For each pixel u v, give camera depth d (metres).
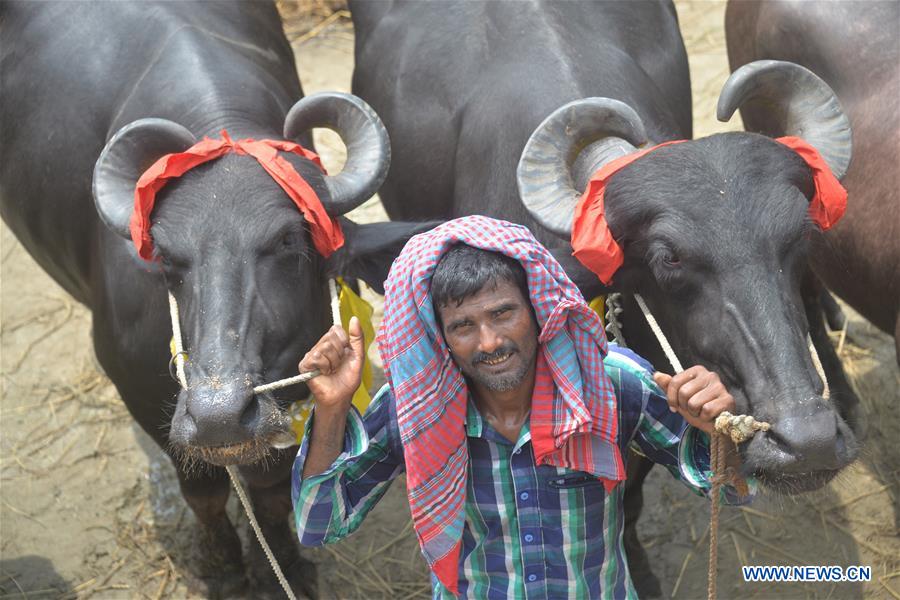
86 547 6.28
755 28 6.38
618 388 3.47
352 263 4.79
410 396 3.29
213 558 6.02
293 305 4.49
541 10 5.83
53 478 6.68
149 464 6.72
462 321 3.20
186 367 4.28
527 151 4.43
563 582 3.56
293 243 4.49
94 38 5.83
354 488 3.58
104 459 6.77
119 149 4.67
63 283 6.38
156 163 4.50
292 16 10.48
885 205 5.45
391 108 6.30
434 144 5.96
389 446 3.55
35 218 5.98
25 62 6.02
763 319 3.79
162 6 5.87
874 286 5.63
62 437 6.93
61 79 5.80
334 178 4.70
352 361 3.41
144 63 5.66
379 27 6.68
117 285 5.19
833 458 3.53
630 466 5.07
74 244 5.80
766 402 3.68
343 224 4.81
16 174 6.01
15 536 6.35
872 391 6.72
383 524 6.30
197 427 4.05
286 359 4.47
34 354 7.48
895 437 6.46
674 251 3.94
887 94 5.59
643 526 6.16
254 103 5.41
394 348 3.28
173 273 4.44
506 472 3.48
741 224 3.90
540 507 3.48
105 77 5.70
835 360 6.61
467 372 3.28
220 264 4.33
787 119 4.53
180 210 4.43
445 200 5.94
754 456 3.59
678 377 3.24
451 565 3.51
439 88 5.99
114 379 5.51
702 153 4.08
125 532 6.35
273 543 5.87
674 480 6.39
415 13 6.41
